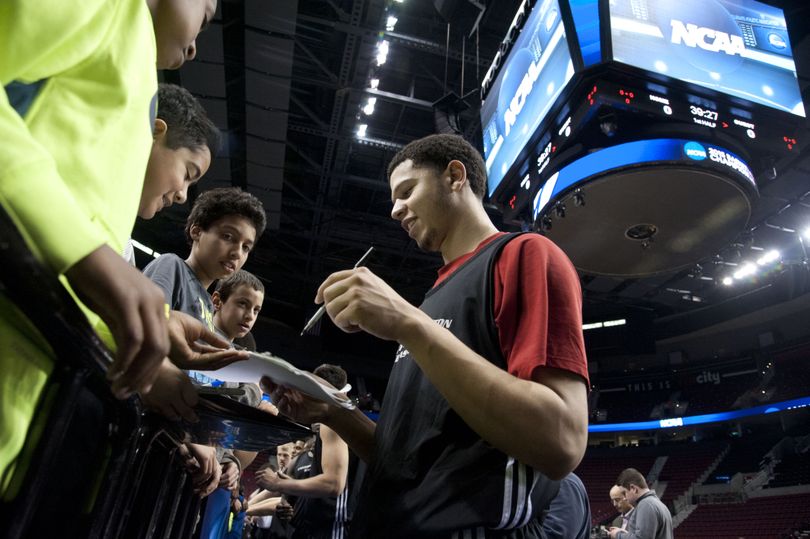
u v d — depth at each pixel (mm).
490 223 1488
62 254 498
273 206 12836
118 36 713
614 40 4621
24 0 566
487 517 961
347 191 12906
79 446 714
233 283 2646
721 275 13734
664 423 21078
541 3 5430
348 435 1384
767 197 11000
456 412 1077
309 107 10453
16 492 566
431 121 10758
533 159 5816
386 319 1018
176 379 922
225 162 11445
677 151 4965
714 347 21047
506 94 6184
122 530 1044
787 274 15898
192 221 2277
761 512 17188
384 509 1069
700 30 5055
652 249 6504
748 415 19359
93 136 660
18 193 475
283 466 4090
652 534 4000
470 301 1181
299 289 17812
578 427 972
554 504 1305
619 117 5164
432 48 8617
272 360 1021
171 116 1418
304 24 8695
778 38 5422
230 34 8719
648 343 19953
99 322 715
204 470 1495
